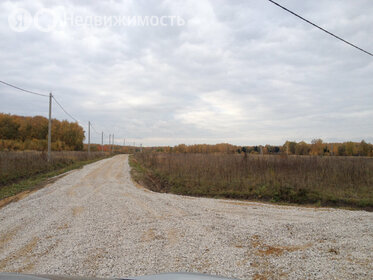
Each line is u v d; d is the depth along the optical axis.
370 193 10.50
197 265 3.96
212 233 5.62
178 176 15.35
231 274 3.64
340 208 9.12
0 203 9.54
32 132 58.41
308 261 4.05
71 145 63.94
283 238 5.26
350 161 14.55
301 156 16.45
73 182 14.77
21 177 15.84
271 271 3.73
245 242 5.05
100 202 9.28
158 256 4.32
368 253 4.32
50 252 4.59
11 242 5.23
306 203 9.91
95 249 4.68
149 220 6.77
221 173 14.52
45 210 8.08
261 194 10.95
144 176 17.89
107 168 24.56
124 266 3.93
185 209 8.23
